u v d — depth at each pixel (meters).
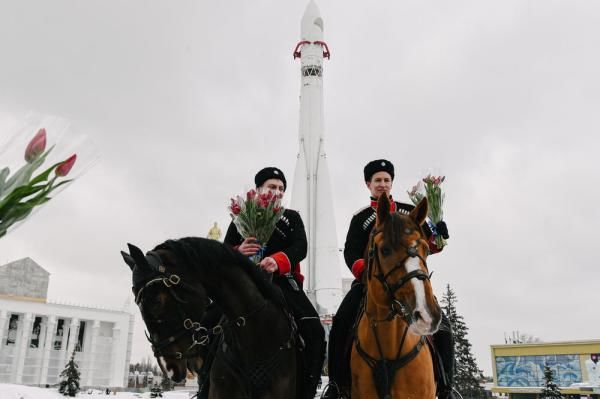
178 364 3.79
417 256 3.86
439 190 5.66
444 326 5.41
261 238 5.37
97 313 69.06
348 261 5.81
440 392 5.17
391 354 4.54
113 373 68.38
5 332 62.62
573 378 45.31
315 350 5.16
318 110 52.34
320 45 55.34
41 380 63.25
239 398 4.45
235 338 4.48
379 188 6.21
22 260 65.62
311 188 49.12
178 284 3.88
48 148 2.50
